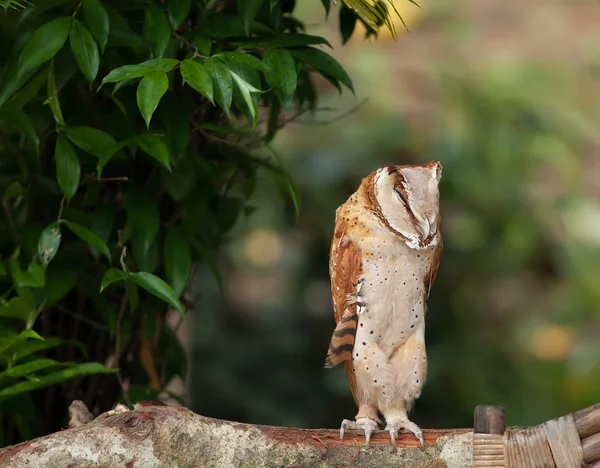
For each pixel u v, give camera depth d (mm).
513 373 12914
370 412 5117
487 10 18219
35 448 4219
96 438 4266
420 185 4918
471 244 12609
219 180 6039
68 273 5352
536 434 4293
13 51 4969
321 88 13336
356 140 12688
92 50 4742
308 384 11953
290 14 6418
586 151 15180
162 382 6203
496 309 13719
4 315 5066
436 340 12375
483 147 13344
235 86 4867
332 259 5238
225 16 5348
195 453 4387
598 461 4219
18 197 5586
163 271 5930
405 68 14836
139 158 5641
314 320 12406
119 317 5547
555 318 13883
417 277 5012
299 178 12188
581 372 13016
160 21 5023
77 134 5004
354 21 6164
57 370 5605
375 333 5020
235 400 11617
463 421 11875
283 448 4473
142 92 4406
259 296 12867
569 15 18172
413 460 4543
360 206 5098
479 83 14398
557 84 15672
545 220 14117
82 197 5594
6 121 5094
